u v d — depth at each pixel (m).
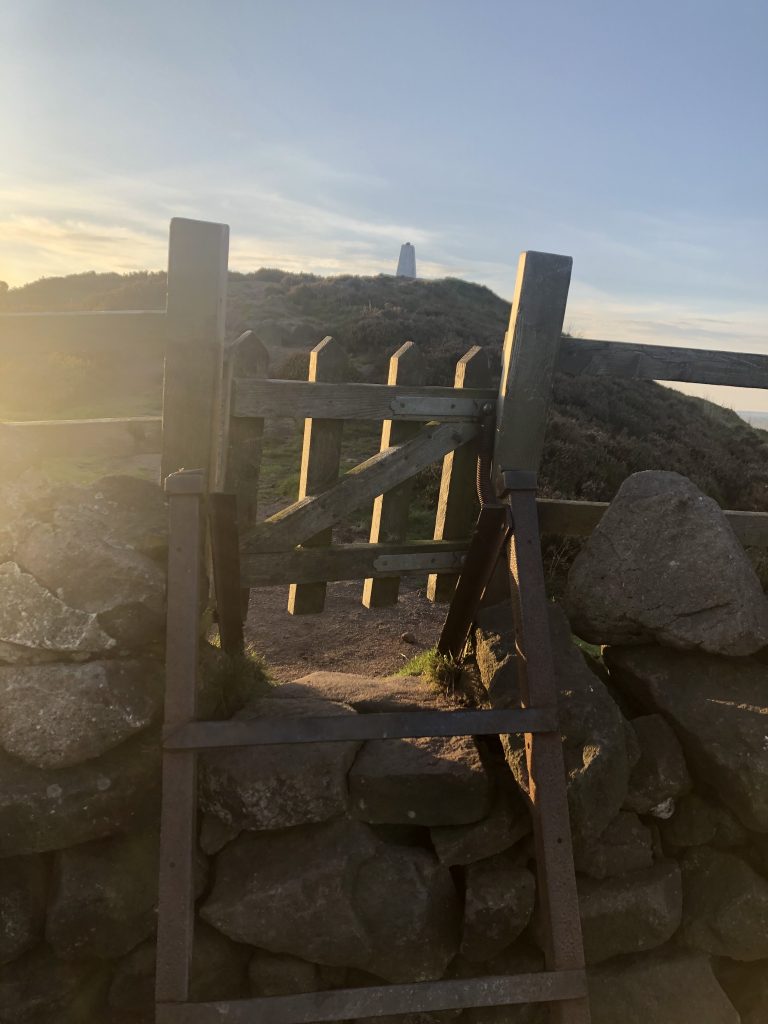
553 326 3.32
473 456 4.03
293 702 3.07
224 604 2.96
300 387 3.39
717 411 26.52
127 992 2.46
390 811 2.62
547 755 2.47
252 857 2.54
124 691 2.50
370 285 33.56
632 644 3.31
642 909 2.67
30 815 2.35
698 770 2.93
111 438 2.90
